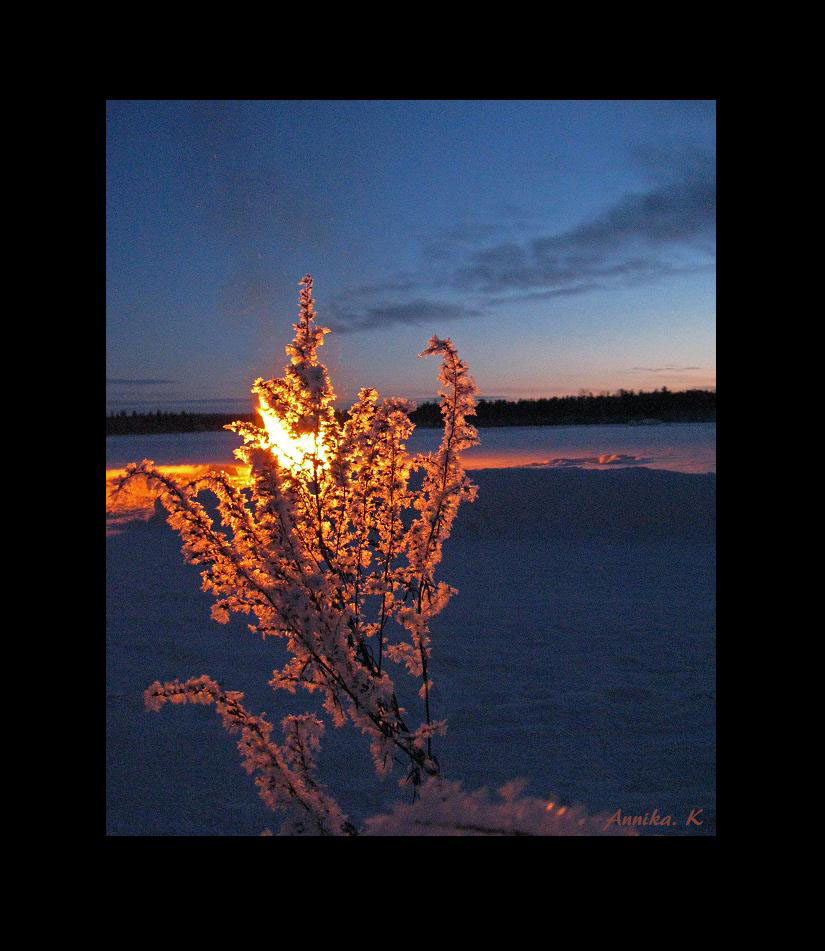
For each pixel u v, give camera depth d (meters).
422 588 2.20
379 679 1.96
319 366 2.04
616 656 5.66
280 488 2.01
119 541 11.28
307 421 2.02
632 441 30.69
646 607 7.25
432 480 2.21
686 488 11.91
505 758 3.75
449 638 6.25
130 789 3.41
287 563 2.02
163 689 1.87
